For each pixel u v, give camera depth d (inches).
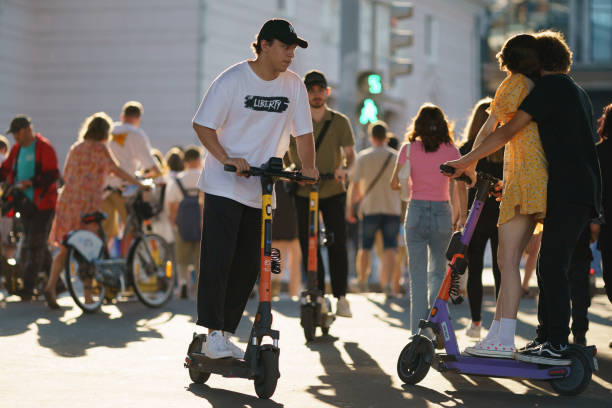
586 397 368.8
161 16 1362.0
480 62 2374.5
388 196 780.0
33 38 1396.4
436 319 390.9
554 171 374.9
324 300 531.8
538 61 384.8
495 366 376.8
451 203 511.8
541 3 2760.8
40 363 438.9
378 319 631.2
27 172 721.0
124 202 746.2
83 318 621.0
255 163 383.6
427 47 2085.4
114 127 757.9
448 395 371.6
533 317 641.6
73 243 648.4
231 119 380.8
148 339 522.0
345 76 952.3
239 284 387.9
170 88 1359.5
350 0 949.8
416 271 474.3
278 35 372.2
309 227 531.5
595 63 2568.9
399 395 370.6
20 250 724.0
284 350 489.1
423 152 476.4
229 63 1400.1
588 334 565.0
